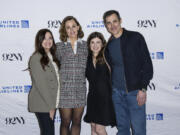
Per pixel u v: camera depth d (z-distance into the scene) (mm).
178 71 2285
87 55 1867
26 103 2258
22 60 2205
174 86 2303
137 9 2219
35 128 2299
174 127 2352
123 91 1837
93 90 1839
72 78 1787
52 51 1797
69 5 2184
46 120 1729
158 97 2311
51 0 2170
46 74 1677
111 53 1836
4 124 2270
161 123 2346
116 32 1771
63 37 1872
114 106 1925
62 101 1809
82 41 1892
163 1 2223
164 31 2248
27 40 2188
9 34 2172
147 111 2324
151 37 2250
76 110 1868
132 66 1761
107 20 1772
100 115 1807
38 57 1677
